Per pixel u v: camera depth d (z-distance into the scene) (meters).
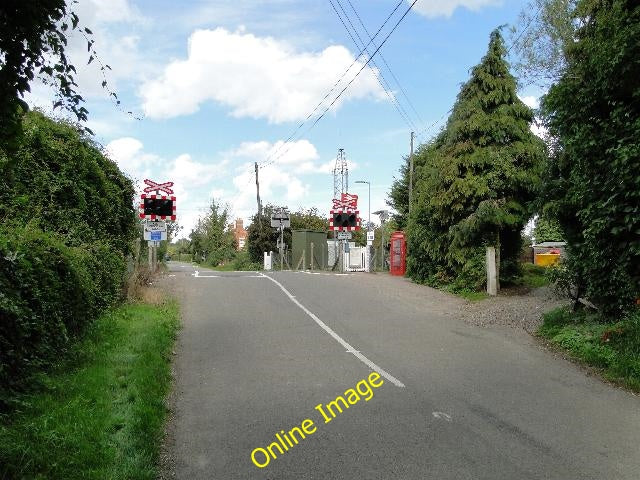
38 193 10.05
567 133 10.70
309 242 41.50
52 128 10.95
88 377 6.58
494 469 4.93
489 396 7.14
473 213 17.72
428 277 20.81
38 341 6.49
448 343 10.57
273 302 16.03
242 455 5.23
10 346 5.65
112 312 11.05
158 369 7.61
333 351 9.81
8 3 3.71
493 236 17.94
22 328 5.89
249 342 10.49
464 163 17.59
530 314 13.26
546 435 5.78
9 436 4.37
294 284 20.88
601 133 9.45
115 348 8.22
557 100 10.70
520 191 17.66
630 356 8.11
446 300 16.92
